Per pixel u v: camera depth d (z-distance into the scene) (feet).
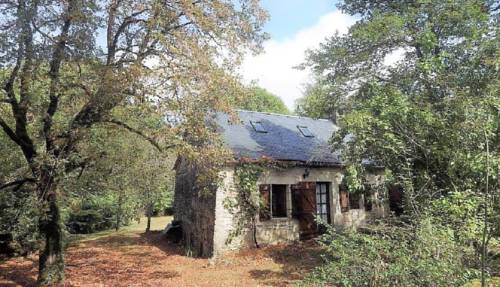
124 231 67.56
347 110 38.11
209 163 35.65
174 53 28.14
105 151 35.88
